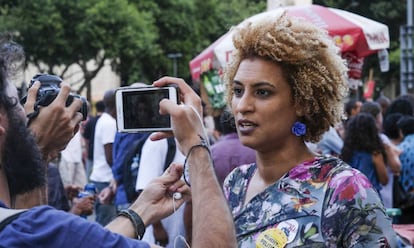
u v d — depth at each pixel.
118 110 2.47
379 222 2.50
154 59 28.61
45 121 2.44
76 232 1.90
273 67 2.61
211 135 8.27
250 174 2.79
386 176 6.79
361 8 31.16
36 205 2.36
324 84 2.61
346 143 6.87
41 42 25.47
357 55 7.58
